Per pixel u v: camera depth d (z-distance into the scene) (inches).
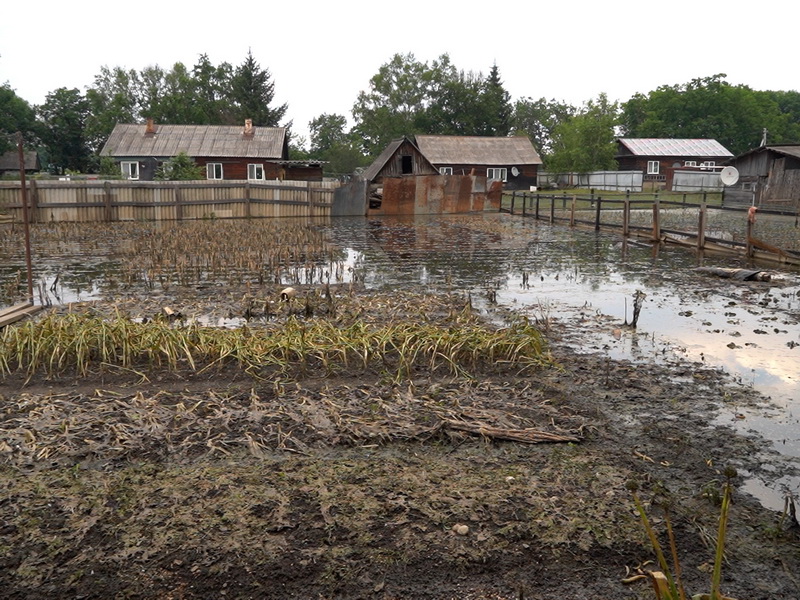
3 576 127.0
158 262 557.6
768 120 3105.3
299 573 128.0
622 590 124.2
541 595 123.0
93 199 1078.4
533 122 3971.5
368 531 140.9
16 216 1040.2
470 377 242.2
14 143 2361.0
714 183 1788.9
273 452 179.5
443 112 2920.8
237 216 1178.6
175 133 1711.4
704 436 192.1
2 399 218.4
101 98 2918.3
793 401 221.6
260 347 260.8
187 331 273.4
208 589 124.0
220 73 3075.8
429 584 125.6
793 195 1298.0
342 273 509.0
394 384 232.4
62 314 357.4
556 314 358.3
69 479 163.5
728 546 136.9
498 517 146.2
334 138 3779.5
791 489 160.9
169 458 175.6
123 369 247.3
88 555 133.1
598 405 217.0
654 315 354.6
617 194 1733.5
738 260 583.2
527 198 1635.1
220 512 147.6
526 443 186.2
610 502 152.9
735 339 302.5
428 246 702.5
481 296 412.5
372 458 176.6
